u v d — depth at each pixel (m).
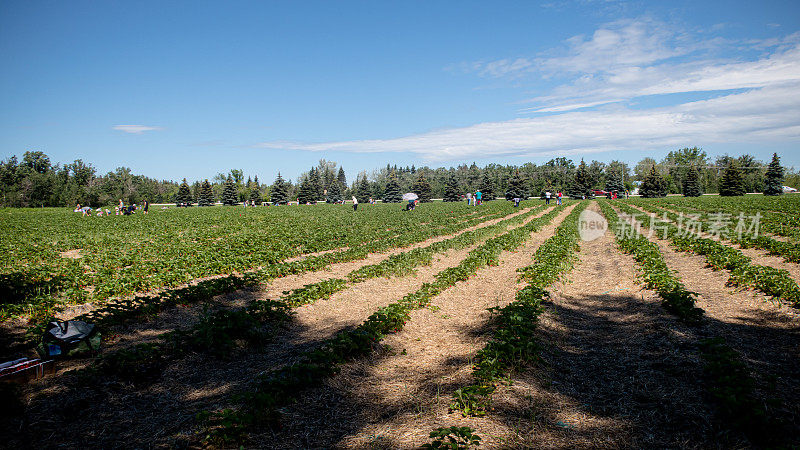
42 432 5.21
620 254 18.45
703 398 5.75
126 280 13.40
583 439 5.04
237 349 8.12
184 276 14.27
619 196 89.75
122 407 5.92
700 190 79.44
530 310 9.12
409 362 7.63
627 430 5.22
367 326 8.43
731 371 5.96
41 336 7.96
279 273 14.91
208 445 4.94
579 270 15.74
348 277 14.35
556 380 6.68
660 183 81.94
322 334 9.21
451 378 6.69
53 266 16.80
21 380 6.45
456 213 45.69
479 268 16.02
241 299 12.12
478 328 9.41
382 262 16.09
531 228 27.25
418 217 40.56
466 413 5.50
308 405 5.91
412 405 5.89
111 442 5.04
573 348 8.17
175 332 7.79
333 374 6.80
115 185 101.19
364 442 5.02
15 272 14.46
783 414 5.28
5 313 10.09
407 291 13.08
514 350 6.96
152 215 50.03
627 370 6.96
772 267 13.05
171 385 6.64
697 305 10.35
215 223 38.06
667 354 7.34
